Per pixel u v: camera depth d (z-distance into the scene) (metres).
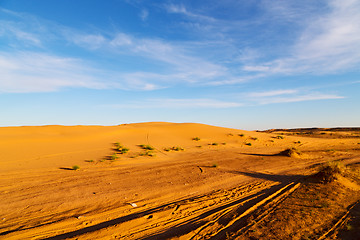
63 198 9.21
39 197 9.32
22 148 20.23
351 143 39.31
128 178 12.95
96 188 10.73
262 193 9.97
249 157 21.95
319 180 11.06
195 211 7.88
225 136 38.84
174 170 15.44
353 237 5.53
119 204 8.59
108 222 6.96
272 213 7.34
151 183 11.81
